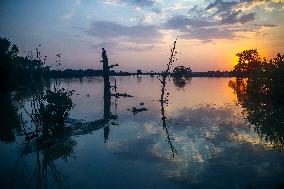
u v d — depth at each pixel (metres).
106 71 45.22
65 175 12.62
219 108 32.81
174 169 12.92
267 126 21.05
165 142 17.97
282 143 16.33
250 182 11.08
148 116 28.92
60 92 22.31
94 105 37.41
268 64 39.38
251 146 16.08
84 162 14.36
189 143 17.44
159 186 11.03
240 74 90.00
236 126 21.94
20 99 44.12
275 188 10.41
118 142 18.34
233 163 13.34
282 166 12.69
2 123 25.12
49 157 15.42
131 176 12.20
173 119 26.56
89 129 22.33
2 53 54.31
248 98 41.09
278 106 30.48
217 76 152.38
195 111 31.22
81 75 164.75
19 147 17.56
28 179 12.23
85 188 11.05
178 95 50.56
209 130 20.98
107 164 13.93
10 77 54.91
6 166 14.02
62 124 21.06
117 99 46.00
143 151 16.03
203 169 12.77
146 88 70.75
